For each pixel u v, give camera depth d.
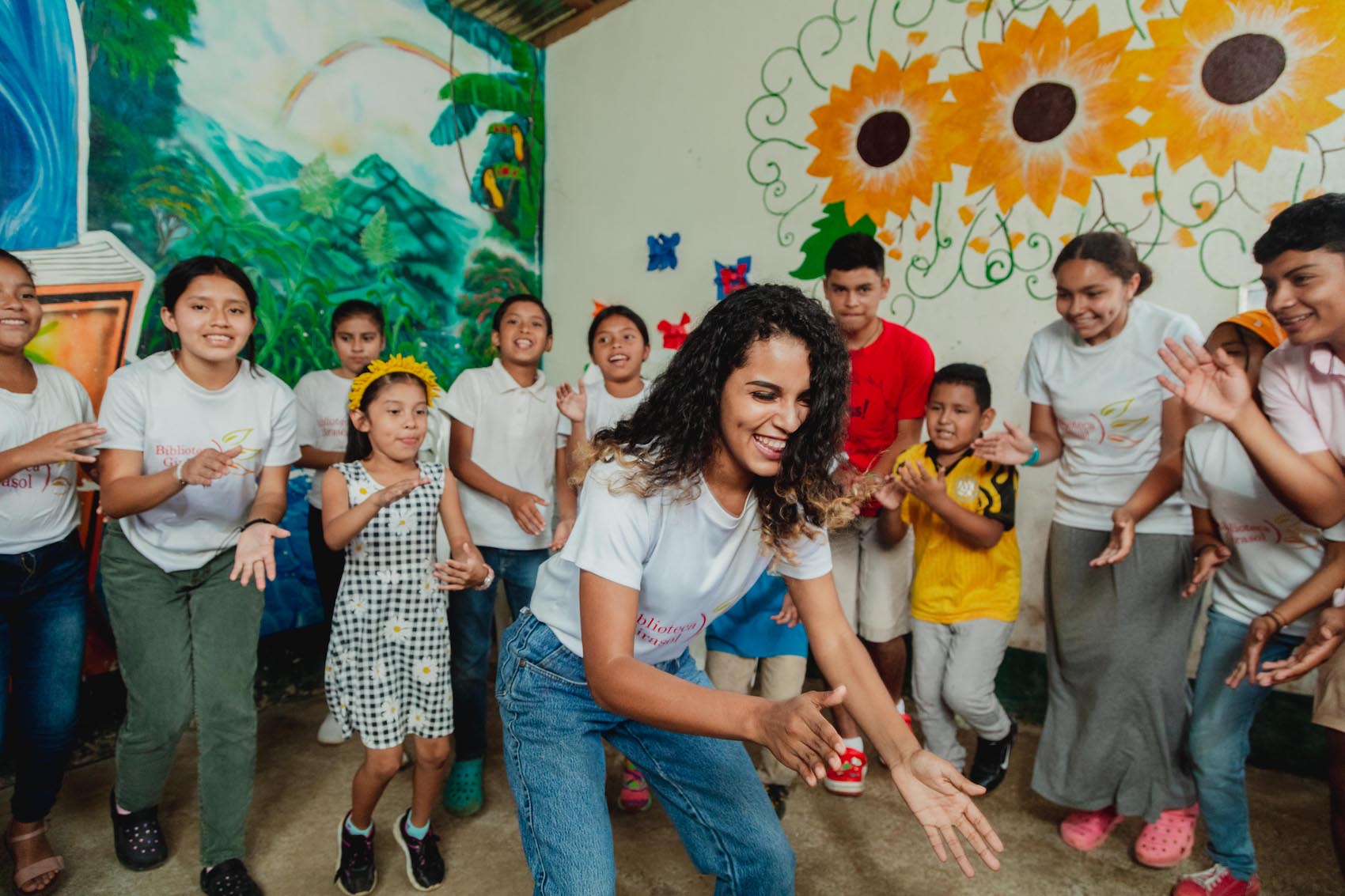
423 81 3.50
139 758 1.82
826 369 1.08
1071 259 1.95
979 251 2.91
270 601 2.95
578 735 1.25
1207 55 2.47
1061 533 2.13
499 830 2.15
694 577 1.17
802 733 0.83
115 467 1.71
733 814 1.24
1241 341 1.84
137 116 2.62
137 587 1.75
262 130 2.95
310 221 3.11
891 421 2.48
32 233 2.42
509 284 3.96
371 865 1.86
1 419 1.71
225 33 2.83
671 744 1.28
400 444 1.81
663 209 3.70
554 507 2.52
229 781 1.78
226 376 1.81
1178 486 1.84
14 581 1.73
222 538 1.82
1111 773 1.99
